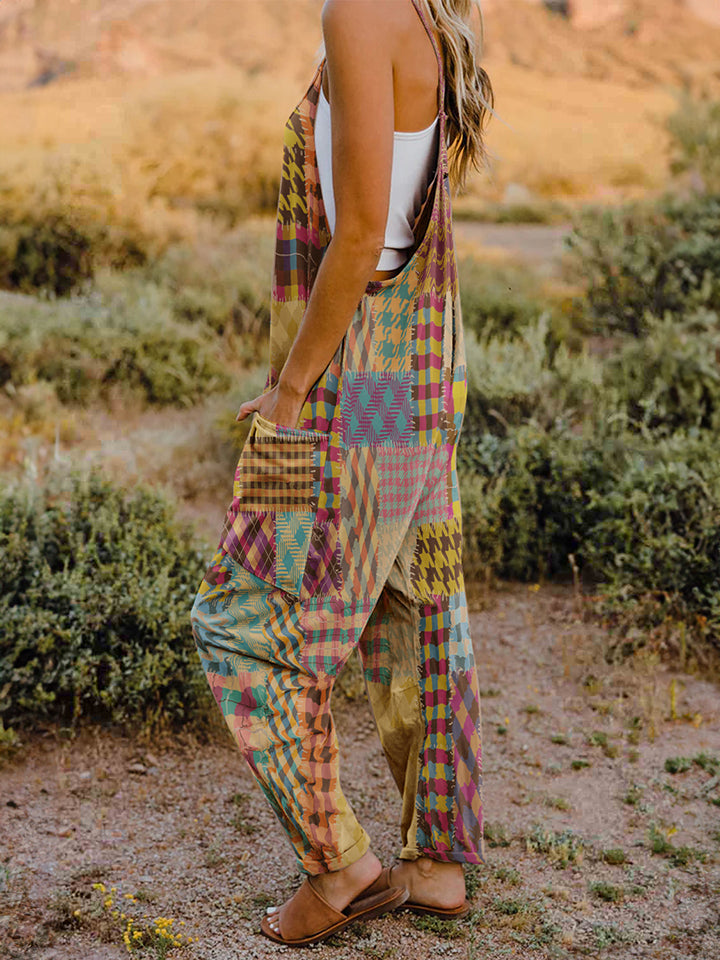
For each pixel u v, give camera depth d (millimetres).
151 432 5199
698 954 1916
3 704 2729
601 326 6547
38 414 5359
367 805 2506
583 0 58094
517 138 24047
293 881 2170
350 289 1592
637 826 2410
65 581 2980
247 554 1760
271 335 1765
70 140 12141
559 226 15039
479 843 1940
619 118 31641
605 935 1969
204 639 1807
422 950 1920
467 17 1771
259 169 14211
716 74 34188
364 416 1719
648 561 3502
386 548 1772
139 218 8898
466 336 5785
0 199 8047
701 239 6320
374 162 1529
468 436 4672
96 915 1999
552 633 3578
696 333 5289
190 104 15789
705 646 3334
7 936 1934
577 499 4059
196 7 51562
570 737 2867
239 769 2705
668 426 4781
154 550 3234
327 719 1784
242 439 4836
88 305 6750
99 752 2727
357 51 1517
